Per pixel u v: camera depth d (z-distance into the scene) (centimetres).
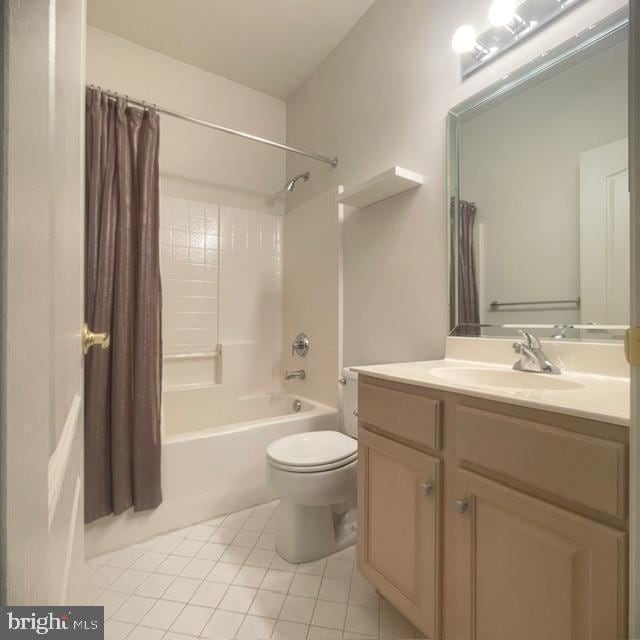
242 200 261
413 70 167
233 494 176
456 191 145
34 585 31
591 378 100
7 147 27
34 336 32
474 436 79
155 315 166
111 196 160
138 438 154
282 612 113
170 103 232
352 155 208
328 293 220
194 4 191
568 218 113
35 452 31
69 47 55
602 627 57
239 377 251
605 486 57
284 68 244
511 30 125
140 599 119
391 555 102
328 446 150
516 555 71
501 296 130
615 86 103
